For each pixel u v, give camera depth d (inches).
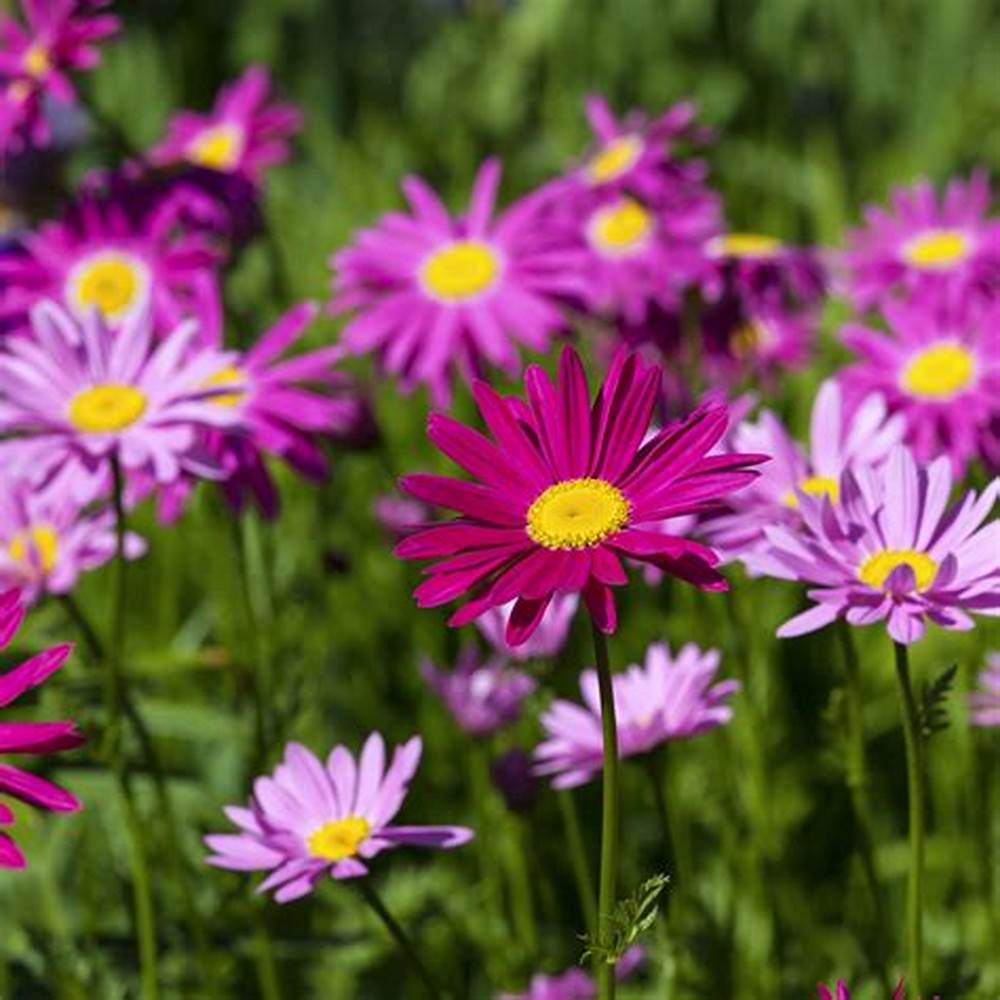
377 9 85.3
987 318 44.2
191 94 82.4
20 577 41.7
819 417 39.2
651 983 43.4
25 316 46.9
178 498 43.4
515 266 48.4
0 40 49.0
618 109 79.0
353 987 46.3
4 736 34.0
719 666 45.5
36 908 45.4
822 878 48.8
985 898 43.4
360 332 48.1
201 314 45.5
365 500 53.6
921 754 35.5
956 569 34.4
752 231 68.4
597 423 34.2
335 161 74.2
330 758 36.9
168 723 43.8
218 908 42.8
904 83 81.3
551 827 48.3
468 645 43.6
